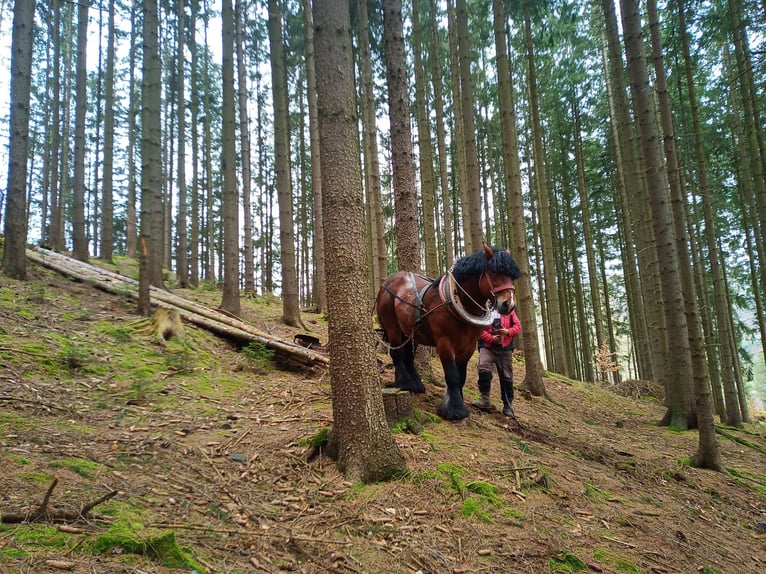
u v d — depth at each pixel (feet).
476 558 9.36
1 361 15.46
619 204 65.26
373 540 9.47
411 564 8.86
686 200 45.70
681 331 27.25
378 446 12.06
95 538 7.52
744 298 59.21
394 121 24.32
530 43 47.34
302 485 11.37
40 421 12.39
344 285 12.44
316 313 48.65
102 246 47.67
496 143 71.15
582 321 68.08
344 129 12.65
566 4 37.81
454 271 17.17
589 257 61.82
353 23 43.50
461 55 33.30
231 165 32.89
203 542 8.40
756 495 16.89
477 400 21.39
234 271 32.45
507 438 16.88
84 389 15.65
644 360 57.67
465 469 13.10
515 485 12.79
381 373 23.48
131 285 29.40
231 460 12.14
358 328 12.39
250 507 10.06
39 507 7.97
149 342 21.54
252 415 15.84
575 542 10.60
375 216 38.73
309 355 22.79
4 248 26.20
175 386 17.66
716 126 46.44
